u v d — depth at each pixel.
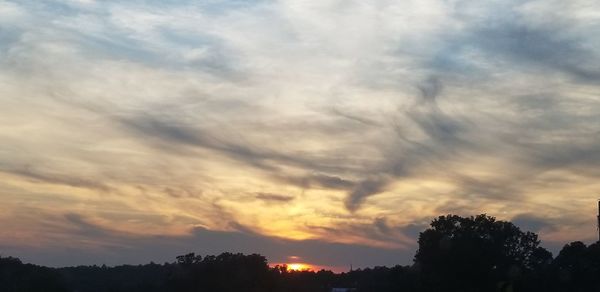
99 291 152.50
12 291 119.38
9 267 126.62
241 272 139.75
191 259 145.12
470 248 97.94
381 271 128.88
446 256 98.88
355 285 143.38
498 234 104.19
